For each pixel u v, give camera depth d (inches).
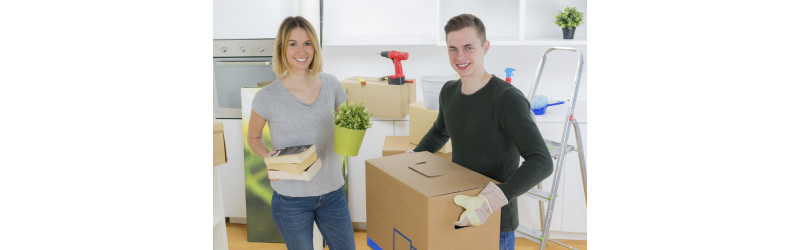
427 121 104.1
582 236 118.2
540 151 55.5
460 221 51.8
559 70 127.0
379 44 118.0
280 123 70.1
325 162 71.9
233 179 122.6
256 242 120.9
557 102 118.1
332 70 131.7
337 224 74.2
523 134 56.5
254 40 115.9
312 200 71.0
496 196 52.3
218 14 115.6
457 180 55.9
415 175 57.7
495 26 126.2
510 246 65.4
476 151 62.6
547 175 55.6
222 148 79.2
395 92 111.6
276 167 65.4
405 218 55.7
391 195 58.2
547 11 124.6
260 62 115.6
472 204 51.5
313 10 112.6
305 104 69.8
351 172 119.4
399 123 116.5
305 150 64.4
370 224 64.8
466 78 61.9
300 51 67.9
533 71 127.6
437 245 52.4
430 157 65.9
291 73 70.2
